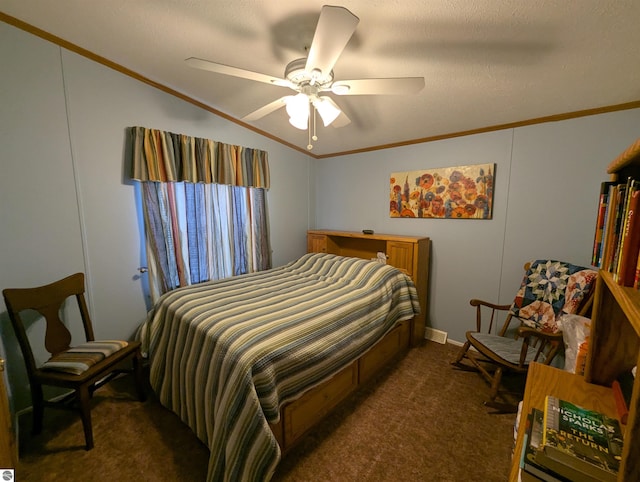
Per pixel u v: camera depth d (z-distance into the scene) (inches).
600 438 29.0
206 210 101.7
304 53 66.8
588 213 79.1
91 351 67.8
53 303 69.8
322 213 149.3
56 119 72.1
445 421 69.1
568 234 82.7
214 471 49.8
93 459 58.7
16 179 67.2
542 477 26.7
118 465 57.3
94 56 75.8
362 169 130.2
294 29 59.2
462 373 89.3
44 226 71.9
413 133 105.5
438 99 80.7
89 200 79.0
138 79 85.0
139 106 86.0
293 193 137.4
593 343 40.1
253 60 71.4
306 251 147.1
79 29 65.7
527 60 60.6
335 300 79.0
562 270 77.9
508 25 51.6
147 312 92.2
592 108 75.8
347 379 75.2
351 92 58.3
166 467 56.9
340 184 139.6
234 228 110.8
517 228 91.1
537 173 86.1
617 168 32.1
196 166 97.4
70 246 76.4
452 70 66.7
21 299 63.3
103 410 73.2
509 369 72.2
